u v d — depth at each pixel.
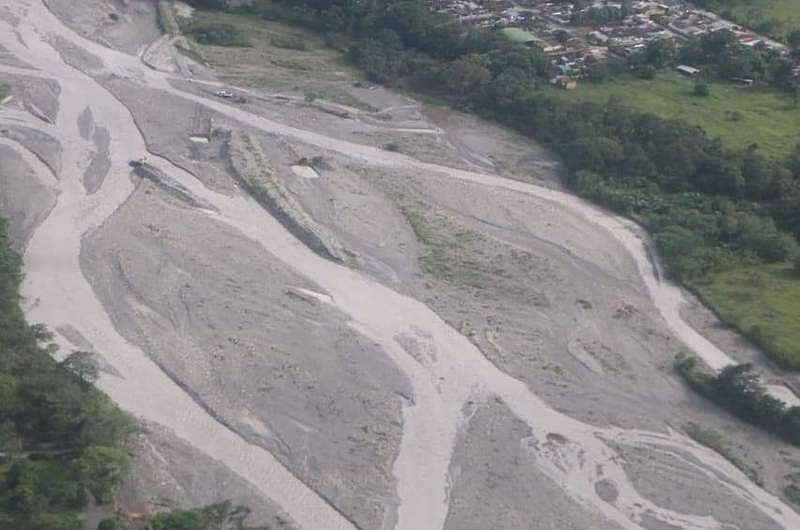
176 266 165.62
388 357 149.00
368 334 153.88
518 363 149.88
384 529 120.62
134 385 140.00
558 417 140.12
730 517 125.62
